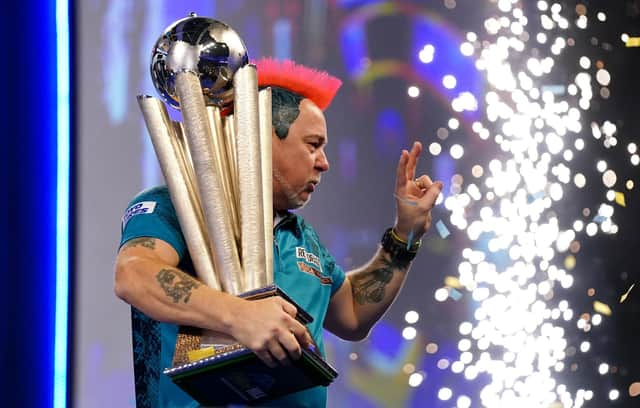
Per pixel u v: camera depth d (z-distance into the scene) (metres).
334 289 7.77
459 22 15.74
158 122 6.23
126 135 13.15
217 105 6.42
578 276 15.57
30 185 10.70
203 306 5.64
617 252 15.68
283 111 7.14
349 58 15.22
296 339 5.56
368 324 7.96
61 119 10.89
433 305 15.27
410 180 7.86
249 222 6.15
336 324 7.91
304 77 7.32
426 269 15.34
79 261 12.65
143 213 6.37
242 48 6.34
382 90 15.37
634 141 15.84
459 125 15.59
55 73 10.88
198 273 6.12
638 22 15.84
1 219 10.48
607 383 15.43
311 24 15.00
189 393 5.95
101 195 12.94
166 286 5.75
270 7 14.71
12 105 10.57
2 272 10.46
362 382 14.88
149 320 6.46
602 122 15.81
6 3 10.50
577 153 15.67
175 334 6.36
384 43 15.40
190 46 6.17
